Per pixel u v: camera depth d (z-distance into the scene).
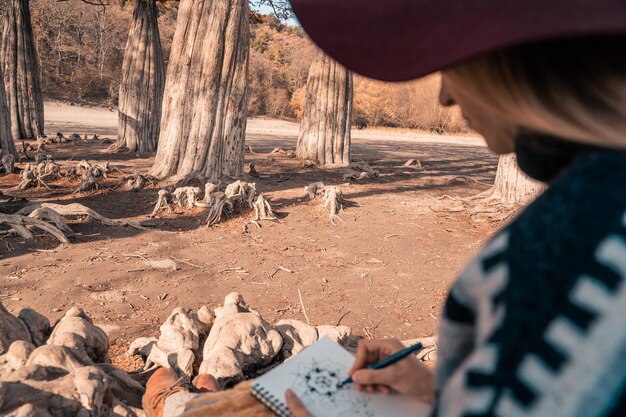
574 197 0.53
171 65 12.12
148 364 3.97
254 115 67.88
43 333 3.63
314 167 16.33
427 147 32.81
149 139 19.45
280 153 19.44
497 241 0.57
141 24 18.80
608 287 0.48
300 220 9.58
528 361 0.49
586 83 0.54
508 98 0.59
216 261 7.25
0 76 15.10
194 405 1.40
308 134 17.42
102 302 5.75
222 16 11.79
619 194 0.51
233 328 3.82
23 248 7.29
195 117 12.10
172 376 2.98
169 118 12.23
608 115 0.54
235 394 1.39
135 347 4.50
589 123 0.55
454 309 0.60
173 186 11.49
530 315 0.50
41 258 6.98
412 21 0.57
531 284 0.51
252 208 9.64
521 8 0.51
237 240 8.27
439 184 15.02
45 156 14.26
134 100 18.95
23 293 5.86
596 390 0.47
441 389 0.63
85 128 31.89
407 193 12.84
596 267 0.49
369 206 10.95
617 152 0.55
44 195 10.70
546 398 0.48
